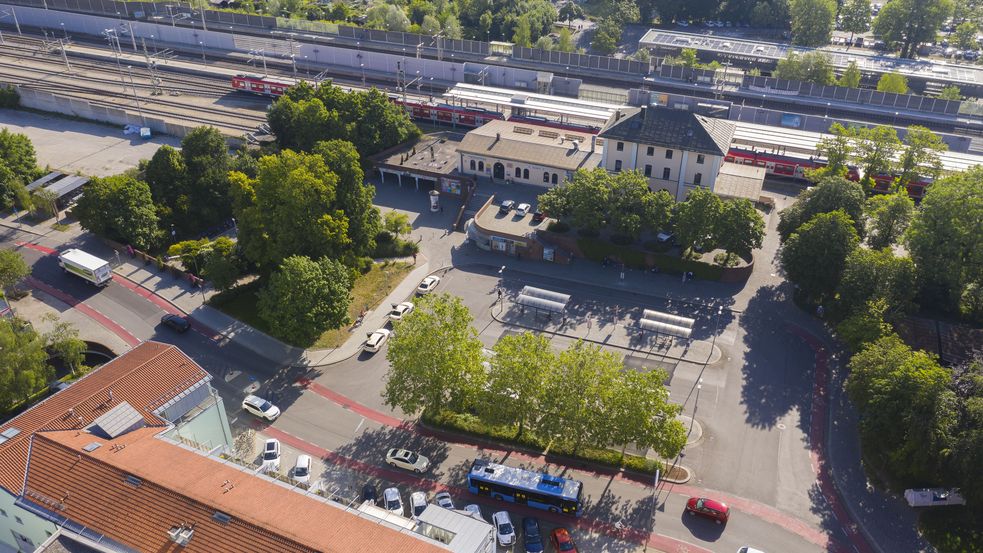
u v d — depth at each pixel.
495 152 148.00
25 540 73.31
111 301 115.50
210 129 138.00
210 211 134.25
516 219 134.38
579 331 111.00
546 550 77.38
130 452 71.12
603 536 78.81
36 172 146.50
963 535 78.25
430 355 87.06
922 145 136.12
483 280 123.31
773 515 81.69
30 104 185.38
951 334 102.94
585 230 129.50
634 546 77.69
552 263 127.75
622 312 115.19
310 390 99.56
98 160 159.88
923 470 80.19
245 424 93.56
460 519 66.94
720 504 80.31
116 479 67.25
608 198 124.56
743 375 102.19
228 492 66.62
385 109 158.00
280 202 112.69
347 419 94.88
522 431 92.56
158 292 117.94
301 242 112.62
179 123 178.88
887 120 183.25
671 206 123.25
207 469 70.00
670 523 80.38
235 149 161.75
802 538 79.06
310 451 89.62
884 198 121.75
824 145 143.25
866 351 89.88
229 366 103.38
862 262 104.12
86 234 132.00
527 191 146.38
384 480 85.69
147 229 126.06
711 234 118.31
